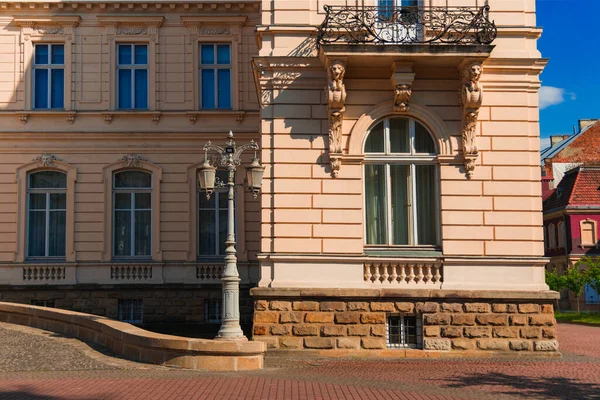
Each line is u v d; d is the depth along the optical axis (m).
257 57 17.91
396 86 17.56
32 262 26.38
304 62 17.98
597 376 14.47
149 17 27.00
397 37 17.28
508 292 17.42
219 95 27.44
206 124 26.92
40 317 19.89
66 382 13.13
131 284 26.00
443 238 17.69
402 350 17.23
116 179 27.05
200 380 13.32
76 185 26.64
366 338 17.30
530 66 18.08
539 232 17.83
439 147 17.98
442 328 17.38
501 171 17.95
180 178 26.73
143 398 11.51
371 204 18.22
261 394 11.83
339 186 17.80
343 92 17.38
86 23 27.09
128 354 16.05
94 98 26.89
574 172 57.88
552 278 45.31
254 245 26.47
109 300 26.02
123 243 26.88
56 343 17.42
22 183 26.61
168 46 27.17
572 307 53.75
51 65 27.27
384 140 18.28
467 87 17.39
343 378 13.77
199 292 26.16
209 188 16.09
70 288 25.95
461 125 17.95
